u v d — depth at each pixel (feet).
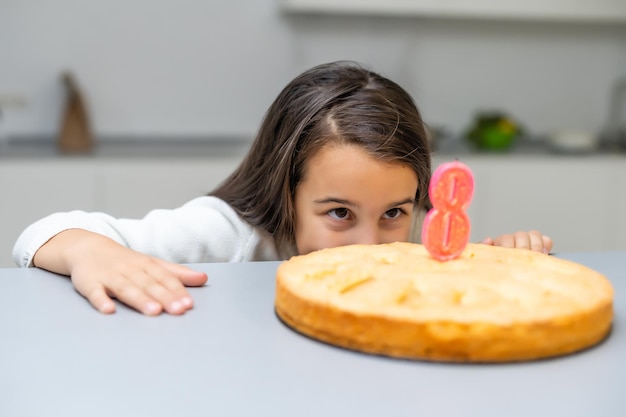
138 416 1.47
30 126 9.11
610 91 10.55
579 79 10.45
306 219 3.38
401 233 3.33
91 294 2.17
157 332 1.93
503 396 1.57
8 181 7.76
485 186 8.73
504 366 1.73
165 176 8.04
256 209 3.73
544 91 10.37
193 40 9.32
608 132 10.57
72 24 9.00
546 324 1.75
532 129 10.44
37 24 8.92
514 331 1.73
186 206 3.94
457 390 1.60
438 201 2.17
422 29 9.87
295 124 3.49
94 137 9.25
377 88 3.65
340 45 9.68
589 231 9.10
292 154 3.42
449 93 10.11
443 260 2.19
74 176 7.86
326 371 1.69
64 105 9.09
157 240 3.52
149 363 1.72
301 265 2.16
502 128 9.22
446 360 1.75
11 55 8.93
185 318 2.03
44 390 1.58
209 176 8.13
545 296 1.92
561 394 1.58
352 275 2.04
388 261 2.24
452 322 1.73
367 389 1.60
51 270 2.59
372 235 3.22
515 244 3.34
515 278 2.06
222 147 9.07
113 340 1.87
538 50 10.25
